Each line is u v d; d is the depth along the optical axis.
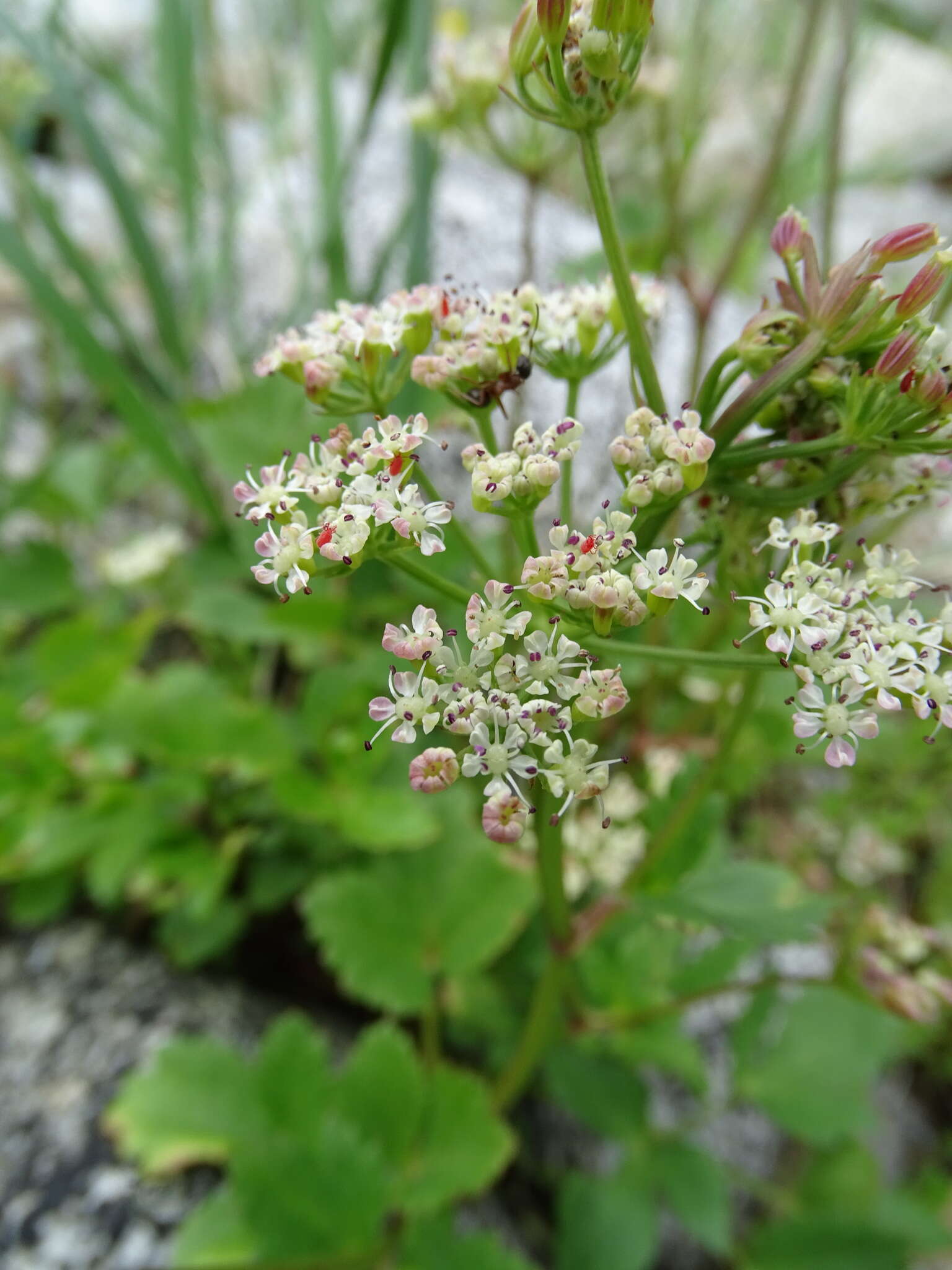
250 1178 0.08
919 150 0.31
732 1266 0.11
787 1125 0.10
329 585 0.12
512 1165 0.11
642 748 0.11
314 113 0.17
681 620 0.11
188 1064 0.09
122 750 0.12
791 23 0.18
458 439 0.13
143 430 0.13
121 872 0.10
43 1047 0.10
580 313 0.06
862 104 0.32
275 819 0.11
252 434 0.12
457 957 0.09
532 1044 0.08
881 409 0.05
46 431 0.18
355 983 0.09
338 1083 0.09
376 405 0.06
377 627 0.12
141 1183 0.09
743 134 0.22
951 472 0.05
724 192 0.20
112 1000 0.11
